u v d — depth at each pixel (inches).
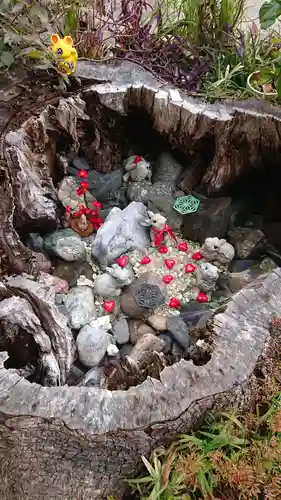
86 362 52.3
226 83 64.0
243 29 75.0
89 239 67.1
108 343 53.6
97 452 38.8
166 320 57.2
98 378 50.4
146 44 68.8
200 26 69.2
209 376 40.4
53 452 39.3
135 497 40.6
